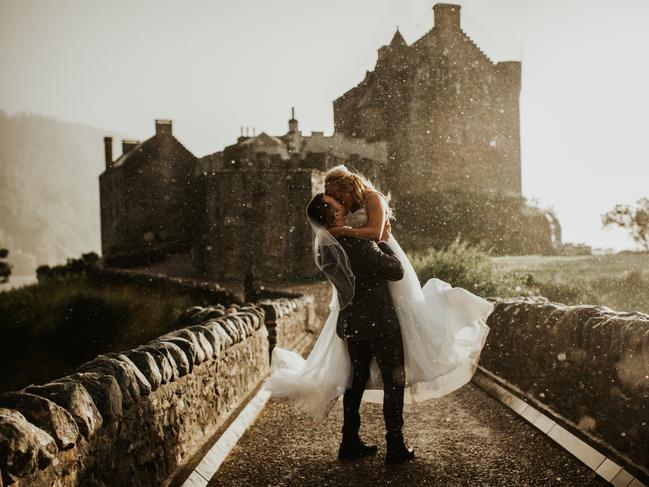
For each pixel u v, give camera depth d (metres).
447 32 49.81
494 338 6.49
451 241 37.00
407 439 4.75
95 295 23.91
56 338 22.14
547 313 5.16
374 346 4.21
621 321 3.88
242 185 35.16
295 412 5.65
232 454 4.50
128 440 3.25
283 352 4.87
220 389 5.09
